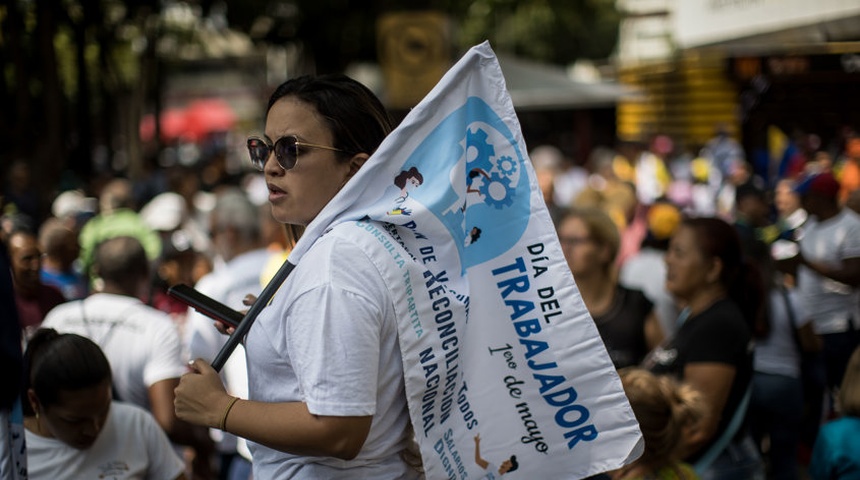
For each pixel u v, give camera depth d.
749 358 4.35
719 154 19.20
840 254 7.26
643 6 25.59
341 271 2.39
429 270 2.54
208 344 5.40
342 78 2.65
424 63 14.23
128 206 10.92
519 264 2.64
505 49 39.09
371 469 2.52
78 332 4.82
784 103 9.62
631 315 5.25
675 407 3.68
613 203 9.86
